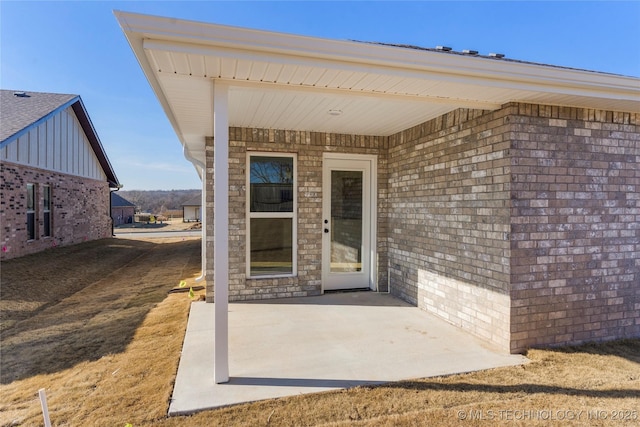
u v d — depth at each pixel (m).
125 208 41.47
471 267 4.02
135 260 11.26
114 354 3.61
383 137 5.88
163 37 2.25
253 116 4.60
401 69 2.75
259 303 5.30
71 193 13.09
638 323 3.95
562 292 3.65
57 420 2.43
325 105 4.02
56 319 5.14
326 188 5.86
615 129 3.84
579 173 3.70
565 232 3.65
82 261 10.15
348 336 3.95
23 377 3.25
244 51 2.42
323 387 2.80
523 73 3.00
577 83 3.15
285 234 5.70
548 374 3.03
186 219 45.94
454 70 2.84
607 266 3.82
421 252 4.99
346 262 6.04
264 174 5.58
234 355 3.43
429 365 3.21
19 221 9.62
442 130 4.51
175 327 4.31
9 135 9.05
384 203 5.92
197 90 3.09
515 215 3.47
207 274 5.45
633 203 3.92
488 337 3.76
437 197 4.62
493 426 2.30
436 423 2.33
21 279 7.36
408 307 5.07
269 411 2.47
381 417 2.39
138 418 2.40
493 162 3.67
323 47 2.52
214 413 2.45
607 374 3.03
